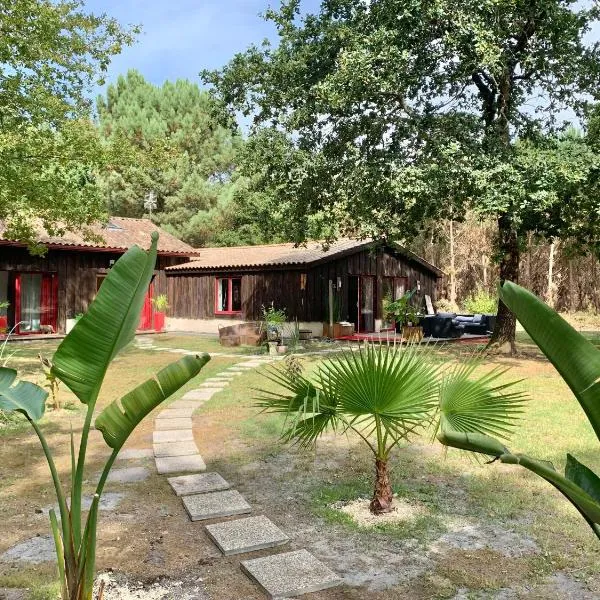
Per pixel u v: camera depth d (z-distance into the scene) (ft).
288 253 74.90
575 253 57.31
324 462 21.57
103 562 13.79
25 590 12.55
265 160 49.14
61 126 39.55
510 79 47.16
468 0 36.94
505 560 13.87
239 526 15.60
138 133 113.19
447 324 63.82
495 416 14.14
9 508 17.07
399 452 22.74
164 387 9.95
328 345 59.98
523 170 39.88
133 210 120.47
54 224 47.55
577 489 7.11
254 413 29.48
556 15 42.32
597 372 7.24
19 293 68.59
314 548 14.57
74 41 39.34
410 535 15.25
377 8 41.27
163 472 20.18
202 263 79.30
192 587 12.68
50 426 26.86
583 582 12.84
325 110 43.55
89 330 10.23
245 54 47.85
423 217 54.65
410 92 44.39
